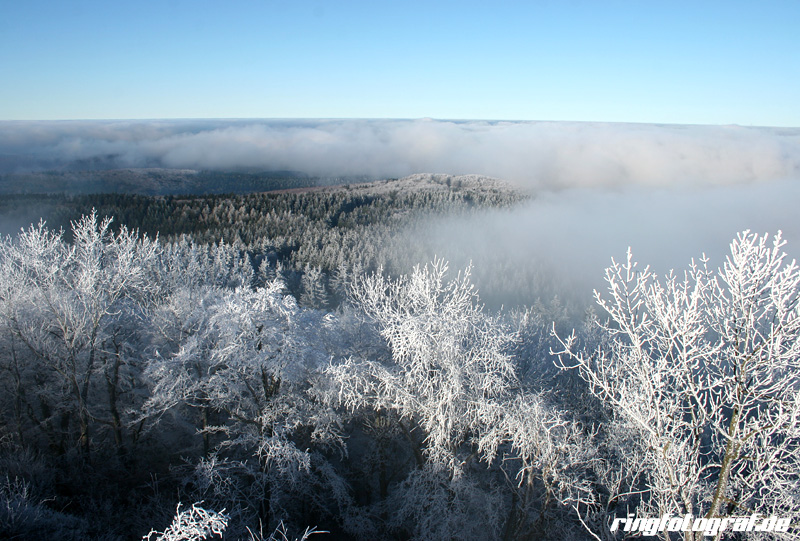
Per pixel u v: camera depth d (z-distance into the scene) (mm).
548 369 17125
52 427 16219
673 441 7391
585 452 11719
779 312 6188
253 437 13617
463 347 14664
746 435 6824
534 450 12227
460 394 13812
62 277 16609
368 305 17359
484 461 15680
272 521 13898
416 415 15117
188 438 17766
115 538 11539
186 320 16188
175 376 13766
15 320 14500
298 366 13867
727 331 6922
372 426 16719
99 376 16547
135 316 17328
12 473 12688
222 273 42875
